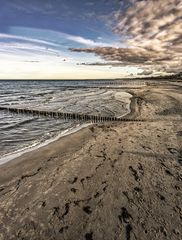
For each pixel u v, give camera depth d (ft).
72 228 12.32
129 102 88.89
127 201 14.71
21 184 18.04
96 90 204.85
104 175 18.95
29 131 41.01
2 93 169.68
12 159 24.52
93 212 13.70
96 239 11.37
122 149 25.90
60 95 141.79
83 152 25.79
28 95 146.92
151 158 22.59
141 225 12.26
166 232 11.66
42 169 21.16
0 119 57.31
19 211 14.17
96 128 39.93
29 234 11.99
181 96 94.94
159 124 40.65
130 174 18.89
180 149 25.25
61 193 16.25
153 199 14.85
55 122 51.42
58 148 28.27
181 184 16.93
